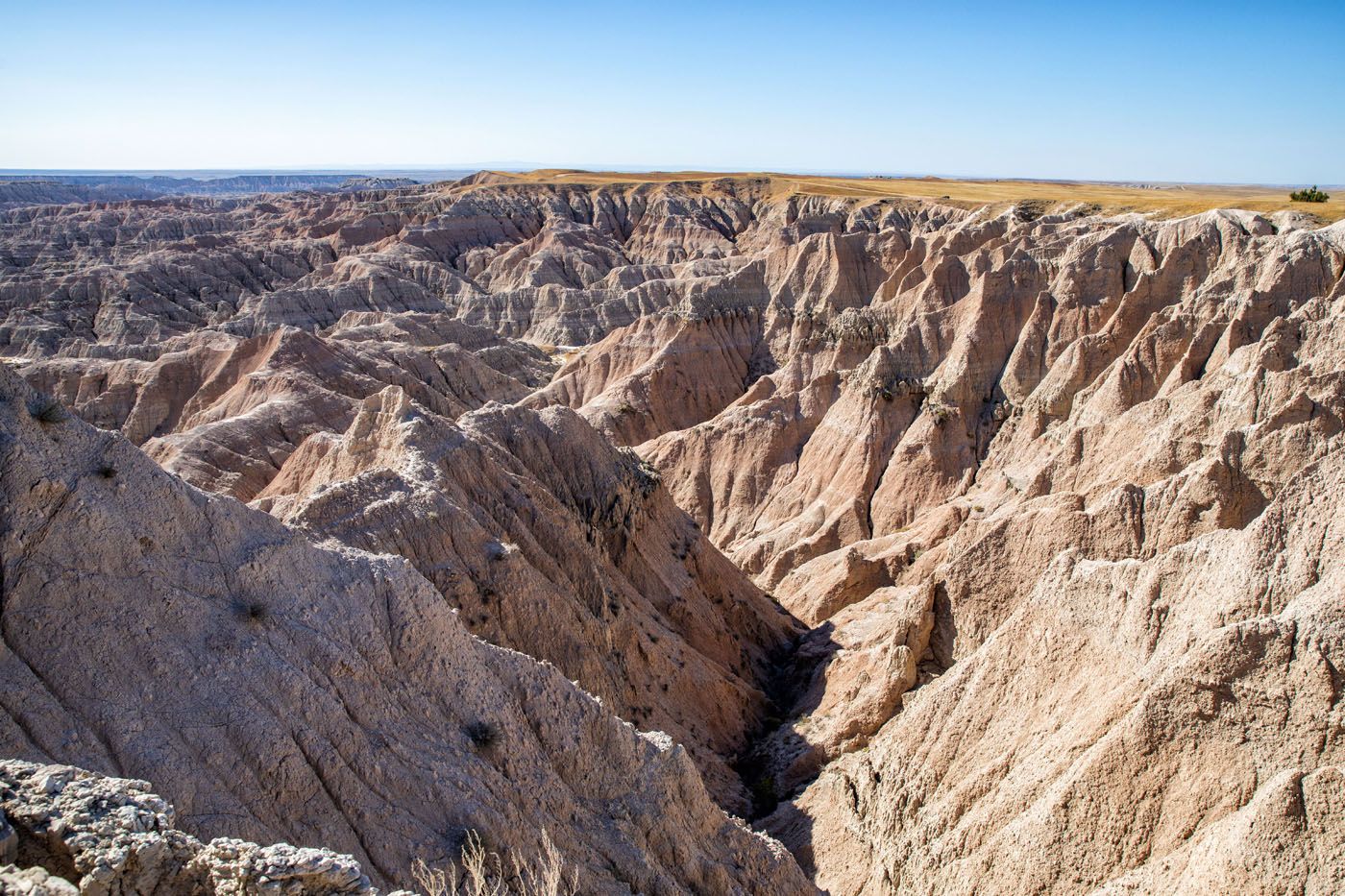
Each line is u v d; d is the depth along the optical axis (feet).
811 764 113.91
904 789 94.12
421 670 73.20
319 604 71.31
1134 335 223.92
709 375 314.96
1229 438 113.80
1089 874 73.87
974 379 233.96
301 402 249.55
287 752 60.18
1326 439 108.68
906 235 335.06
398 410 134.10
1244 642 72.79
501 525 121.70
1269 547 81.56
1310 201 366.63
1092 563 93.25
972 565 117.29
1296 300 198.90
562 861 67.87
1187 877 67.21
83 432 65.41
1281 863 62.18
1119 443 168.86
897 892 86.84
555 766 77.25
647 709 114.93
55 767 42.06
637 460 176.65
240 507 72.74
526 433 153.79
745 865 82.33
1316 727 68.90
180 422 284.61
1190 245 231.91
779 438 252.62
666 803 79.71
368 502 103.86
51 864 38.11
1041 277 245.86
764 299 343.26
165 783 55.21
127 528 63.57
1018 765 86.48
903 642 119.34
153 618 61.72
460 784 67.26
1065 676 90.38
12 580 57.98
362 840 60.49
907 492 220.64
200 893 38.81
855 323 285.43
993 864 79.25
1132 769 74.90
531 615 106.83
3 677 55.01
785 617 174.19
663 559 156.25
